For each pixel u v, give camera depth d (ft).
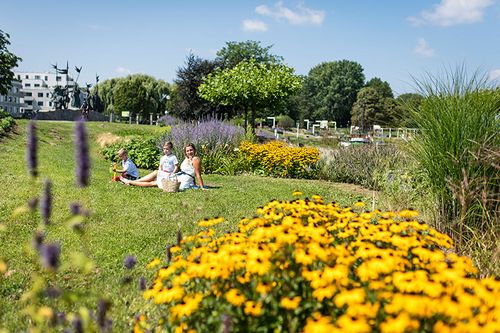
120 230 20.04
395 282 7.50
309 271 8.03
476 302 6.93
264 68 94.48
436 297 7.08
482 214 15.07
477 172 15.67
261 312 7.54
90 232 19.36
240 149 49.85
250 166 49.11
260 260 7.95
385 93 241.96
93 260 15.88
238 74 90.89
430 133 16.93
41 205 7.11
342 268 7.67
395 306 6.68
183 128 51.90
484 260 13.14
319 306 7.45
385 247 9.86
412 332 6.38
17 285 13.39
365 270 7.88
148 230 20.33
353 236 10.71
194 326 8.00
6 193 25.98
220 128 52.03
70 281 13.89
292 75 93.97
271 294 7.70
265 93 88.38
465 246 14.74
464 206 15.01
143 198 27.68
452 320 6.71
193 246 10.68
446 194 16.33
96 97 173.37
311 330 6.49
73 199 25.79
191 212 24.29
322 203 13.15
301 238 9.27
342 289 7.47
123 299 11.96
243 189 33.78
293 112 265.95
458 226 15.53
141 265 15.55
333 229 10.68
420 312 6.57
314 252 8.07
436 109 17.03
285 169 47.09
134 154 52.44
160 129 80.64
